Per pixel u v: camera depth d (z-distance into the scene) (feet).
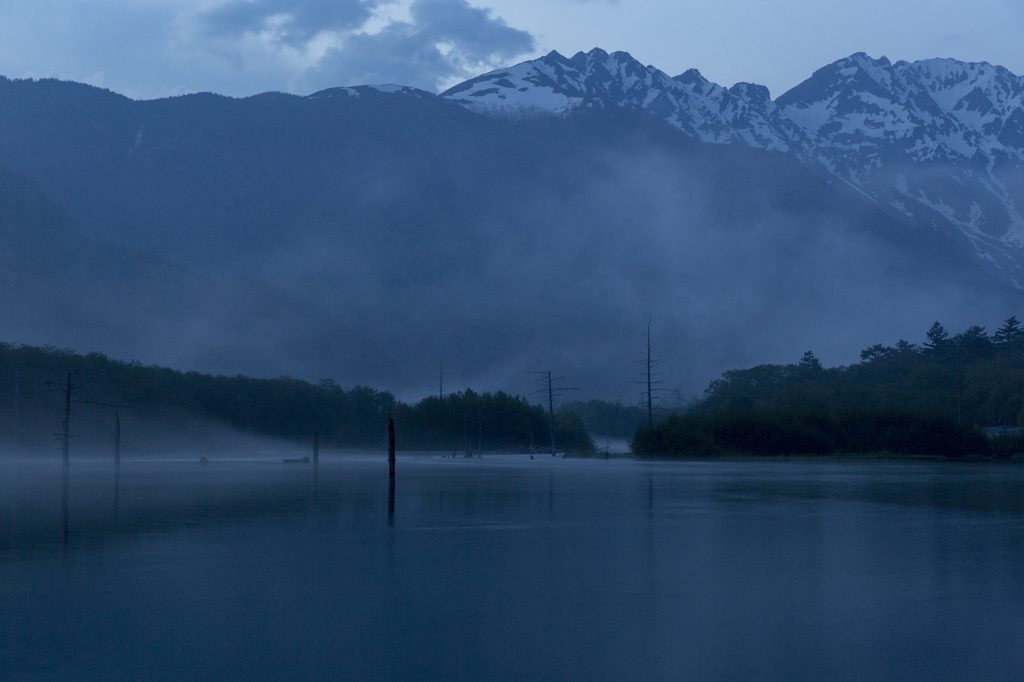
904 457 298.56
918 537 64.34
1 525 71.77
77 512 82.89
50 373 366.84
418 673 31.22
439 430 488.44
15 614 39.29
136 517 78.18
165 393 425.69
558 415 568.00
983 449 307.78
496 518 78.28
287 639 35.37
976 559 53.78
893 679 30.60
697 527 71.20
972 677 30.78
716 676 30.89
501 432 506.89
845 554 55.83
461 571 49.83
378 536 65.00
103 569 50.06
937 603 41.55
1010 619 38.45
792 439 311.06
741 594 43.65
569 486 128.67
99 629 36.81
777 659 32.76
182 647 34.24
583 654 33.42
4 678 30.55
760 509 87.56
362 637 35.70
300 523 73.41
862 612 39.81
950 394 491.72
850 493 112.78
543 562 52.80
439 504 93.56
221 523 73.51
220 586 45.47
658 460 289.94
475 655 33.32
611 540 62.64
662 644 34.68
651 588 45.09
